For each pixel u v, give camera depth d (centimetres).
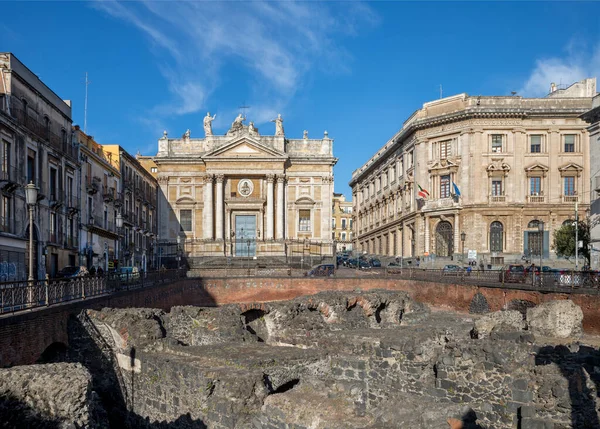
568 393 1290
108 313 1847
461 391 1419
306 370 1600
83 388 1051
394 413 1098
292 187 7600
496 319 1880
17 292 1611
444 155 7125
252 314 2227
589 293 2853
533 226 6744
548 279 3319
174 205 7569
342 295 2547
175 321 2031
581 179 6725
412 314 2731
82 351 1856
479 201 6738
